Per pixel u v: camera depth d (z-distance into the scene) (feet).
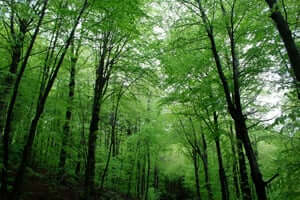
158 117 58.29
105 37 33.63
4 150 19.48
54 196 33.65
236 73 21.45
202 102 28.19
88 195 30.89
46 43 31.04
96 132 33.47
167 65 29.45
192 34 27.63
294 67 15.34
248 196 30.71
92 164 32.50
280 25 15.93
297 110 14.44
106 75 36.78
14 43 21.81
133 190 84.79
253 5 20.95
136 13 20.51
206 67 28.99
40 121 36.86
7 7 19.21
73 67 38.52
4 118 28.32
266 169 30.89
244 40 24.72
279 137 22.07
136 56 35.81
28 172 35.04
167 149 75.56
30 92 31.53
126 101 44.19
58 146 40.78
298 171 16.90
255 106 30.27
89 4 19.53
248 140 19.72
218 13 27.17
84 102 40.04
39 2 19.76
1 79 26.09
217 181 56.24
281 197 18.11
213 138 29.71
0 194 19.44
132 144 77.00
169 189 112.27
